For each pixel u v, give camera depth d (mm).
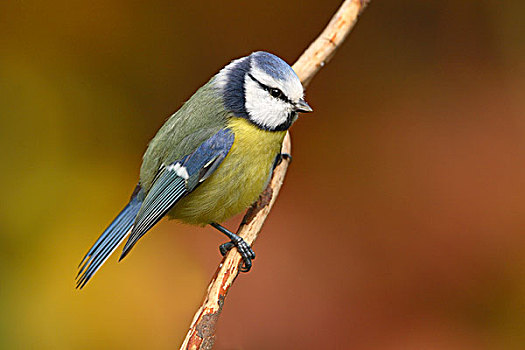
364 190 10602
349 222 10258
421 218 10172
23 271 9422
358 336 9031
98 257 7137
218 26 11695
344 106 11516
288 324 9117
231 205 7086
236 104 6934
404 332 8977
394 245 9922
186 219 7336
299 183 10781
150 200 7117
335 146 11133
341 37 7719
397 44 12031
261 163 6934
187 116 7172
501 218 10023
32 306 9172
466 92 11492
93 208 10188
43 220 9938
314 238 10094
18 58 10945
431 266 9633
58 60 11086
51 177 10344
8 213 9875
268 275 9625
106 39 11328
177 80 11336
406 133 11148
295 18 11789
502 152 10766
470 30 12008
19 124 10609
